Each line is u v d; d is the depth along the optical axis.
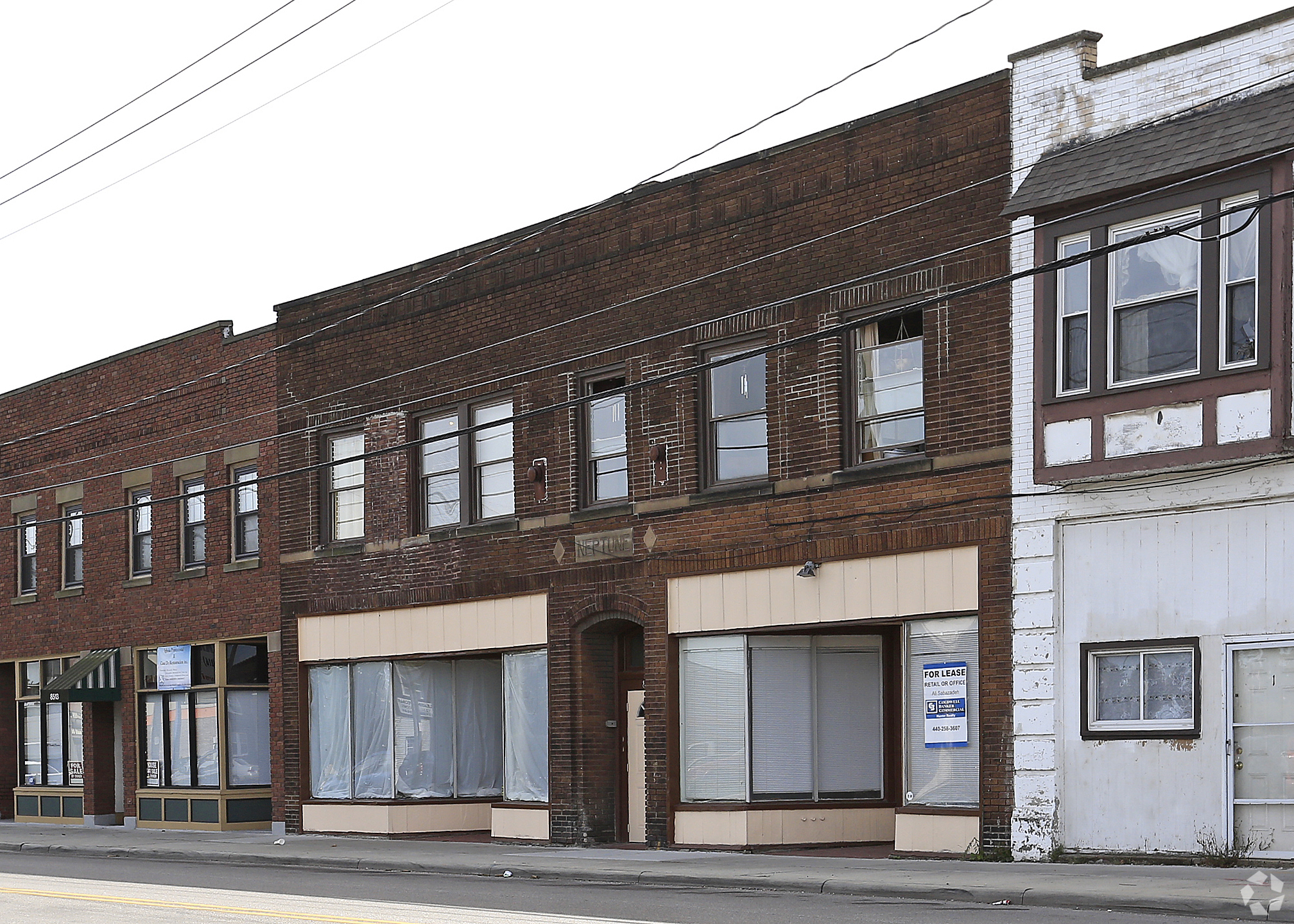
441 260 27.62
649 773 23.62
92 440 35.88
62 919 15.73
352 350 29.27
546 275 25.77
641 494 24.03
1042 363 18.98
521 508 26.00
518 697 26.16
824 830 22.44
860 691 22.84
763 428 22.72
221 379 32.12
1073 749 18.83
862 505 21.17
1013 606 19.45
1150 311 18.08
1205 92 18.05
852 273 21.50
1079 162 18.86
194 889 19.16
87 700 33.88
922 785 20.59
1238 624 17.47
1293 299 16.78
